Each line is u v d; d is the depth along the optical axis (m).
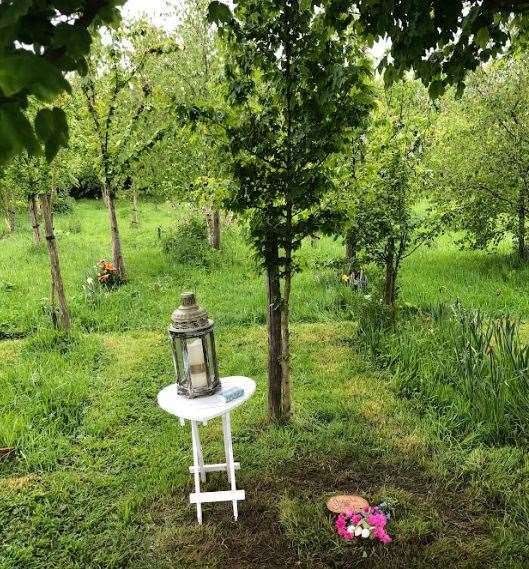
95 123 9.50
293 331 7.48
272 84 4.18
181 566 3.24
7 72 1.06
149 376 6.12
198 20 11.65
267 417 4.95
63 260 12.52
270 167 4.41
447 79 3.12
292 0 3.89
